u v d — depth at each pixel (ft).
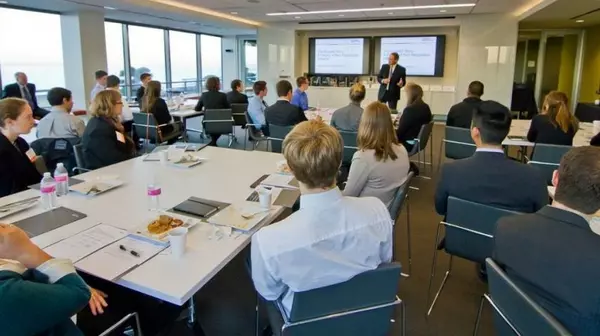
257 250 4.05
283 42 35.53
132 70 33.27
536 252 3.78
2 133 8.08
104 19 28.91
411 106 15.07
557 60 31.96
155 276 4.51
